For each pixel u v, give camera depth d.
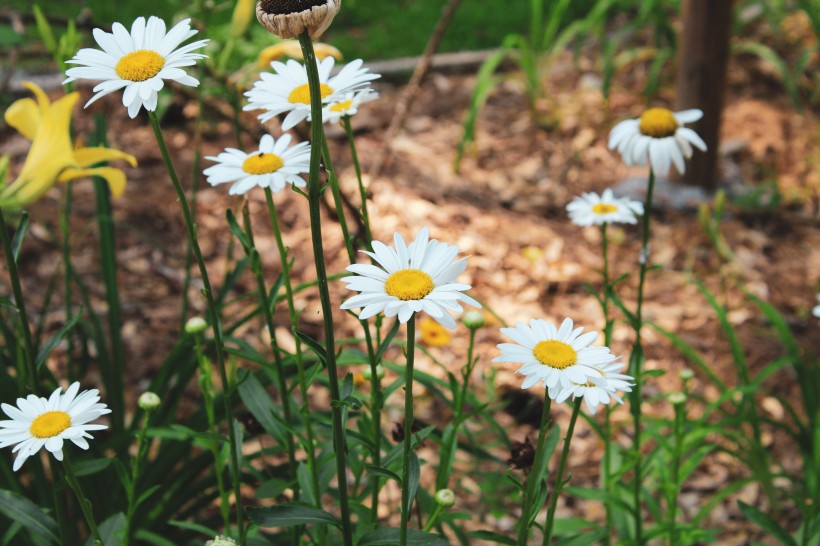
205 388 1.75
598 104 5.05
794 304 3.83
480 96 4.44
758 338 3.64
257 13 1.08
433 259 1.18
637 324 1.93
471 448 2.29
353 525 1.75
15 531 1.90
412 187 4.25
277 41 2.55
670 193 4.39
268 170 1.53
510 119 4.95
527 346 1.28
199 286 3.66
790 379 3.45
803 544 2.14
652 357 3.53
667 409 3.29
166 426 2.38
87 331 2.42
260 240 3.88
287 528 2.14
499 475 2.30
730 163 4.66
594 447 3.13
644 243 1.93
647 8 4.80
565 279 3.84
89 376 3.15
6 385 2.06
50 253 3.67
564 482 1.43
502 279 3.82
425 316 3.29
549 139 4.78
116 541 1.81
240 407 2.39
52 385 2.17
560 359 1.25
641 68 5.37
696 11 4.14
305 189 4.06
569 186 4.48
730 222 4.24
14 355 2.26
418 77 4.22
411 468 1.37
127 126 4.41
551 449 1.77
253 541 1.80
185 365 2.37
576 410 1.39
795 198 4.46
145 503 2.28
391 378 3.24
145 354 3.32
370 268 1.18
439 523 1.84
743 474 3.09
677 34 4.98
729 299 3.83
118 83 1.21
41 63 4.65
